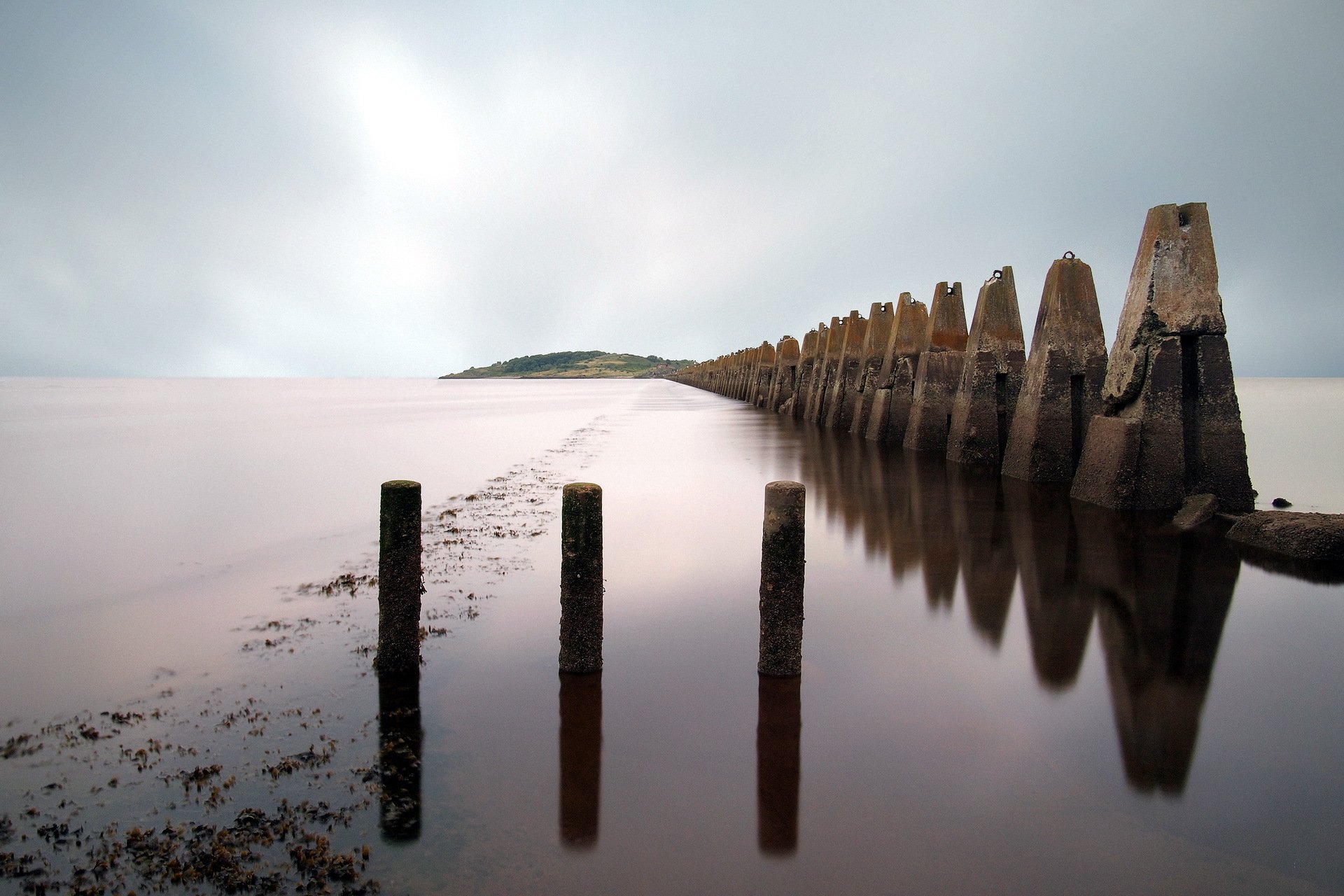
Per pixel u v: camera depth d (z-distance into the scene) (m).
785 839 4.48
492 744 5.52
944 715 5.95
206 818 4.71
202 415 49.34
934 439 21.70
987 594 8.87
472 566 10.05
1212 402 12.42
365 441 29.88
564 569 6.56
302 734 5.71
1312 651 7.17
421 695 6.31
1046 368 15.54
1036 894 4.04
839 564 10.14
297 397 88.94
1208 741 5.55
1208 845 4.41
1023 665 6.87
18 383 174.00
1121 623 7.90
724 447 24.12
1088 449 13.84
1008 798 4.86
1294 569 9.64
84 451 26.31
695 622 7.93
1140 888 4.07
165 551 11.81
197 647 7.57
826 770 5.18
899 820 4.65
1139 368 12.61
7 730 5.89
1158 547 10.70
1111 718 5.89
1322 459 21.92
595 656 6.65
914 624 7.90
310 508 15.28
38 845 4.48
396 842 4.46
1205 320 12.35
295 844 4.44
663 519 12.81
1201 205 12.34
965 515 12.95
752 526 12.34
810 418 34.75
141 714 6.12
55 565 11.02
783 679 6.52
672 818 4.68
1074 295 15.52
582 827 4.60
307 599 9.07
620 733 5.67
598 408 54.69
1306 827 4.55
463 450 25.89
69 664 7.23
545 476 18.81
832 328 32.28
